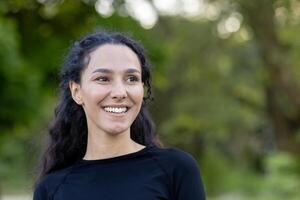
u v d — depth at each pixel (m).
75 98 3.86
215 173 28.39
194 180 3.69
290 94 21.09
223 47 22.30
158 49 15.33
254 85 24.47
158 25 22.05
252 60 23.89
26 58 14.51
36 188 3.89
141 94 3.71
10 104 13.70
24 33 14.52
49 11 14.38
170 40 22.08
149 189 3.62
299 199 18.05
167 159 3.71
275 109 21.50
